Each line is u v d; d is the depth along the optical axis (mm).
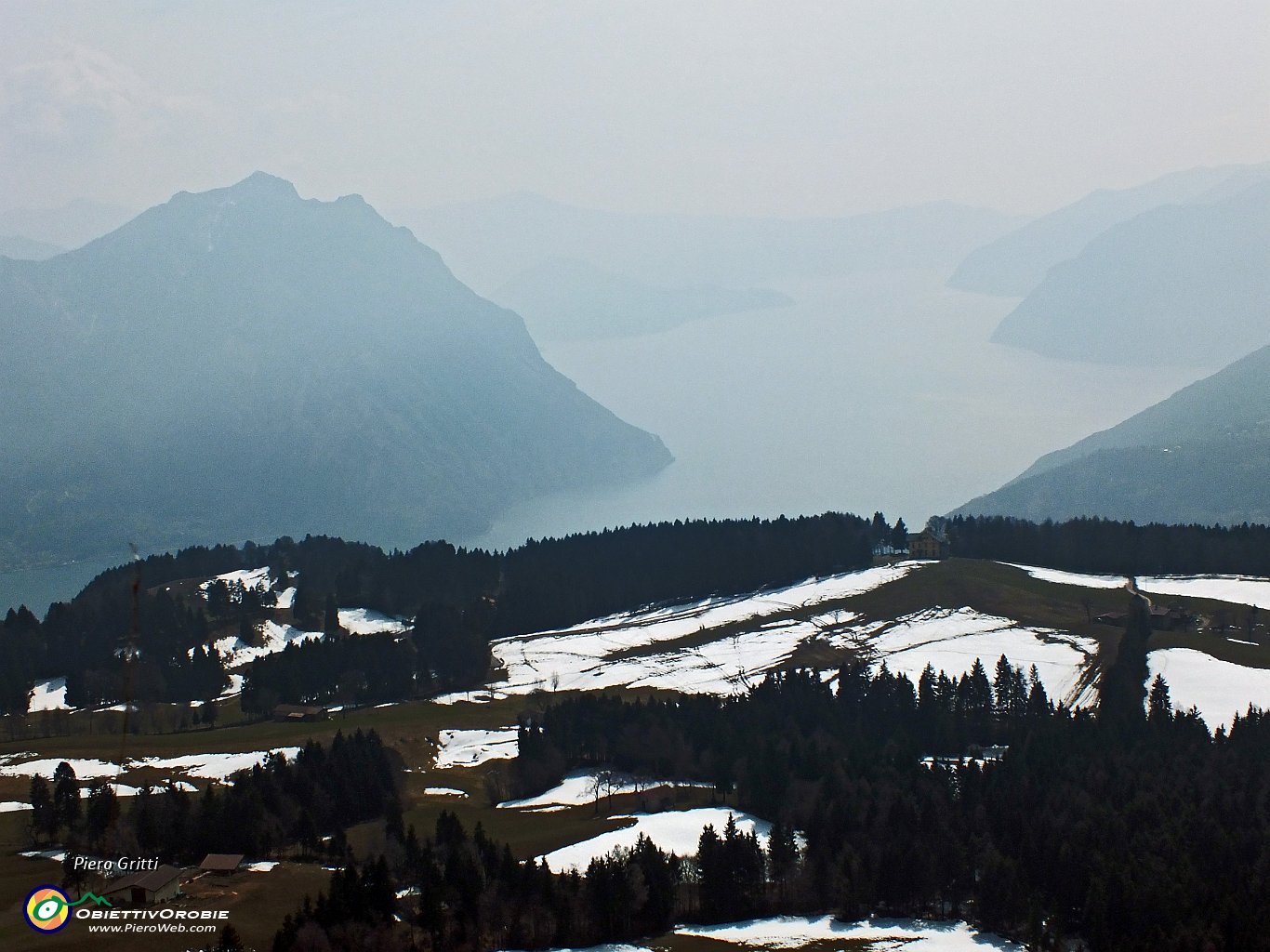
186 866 140750
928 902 145125
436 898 129000
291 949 116438
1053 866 145625
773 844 150250
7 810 167750
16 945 115625
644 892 139625
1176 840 148750
